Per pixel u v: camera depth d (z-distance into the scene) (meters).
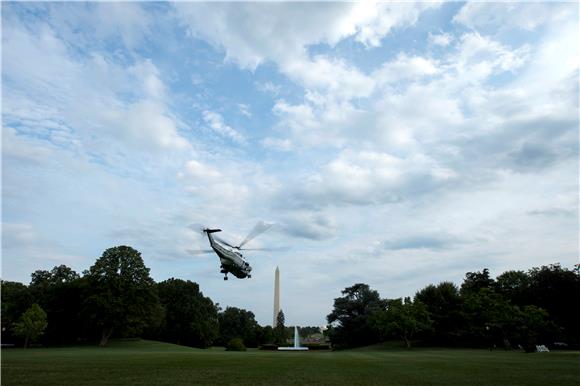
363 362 31.58
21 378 17.75
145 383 16.33
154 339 106.25
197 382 16.88
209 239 36.09
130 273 80.69
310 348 104.88
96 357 36.16
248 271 37.72
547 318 68.56
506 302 68.75
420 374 21.38
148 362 28.58
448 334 77.50
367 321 88.31
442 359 36.00
